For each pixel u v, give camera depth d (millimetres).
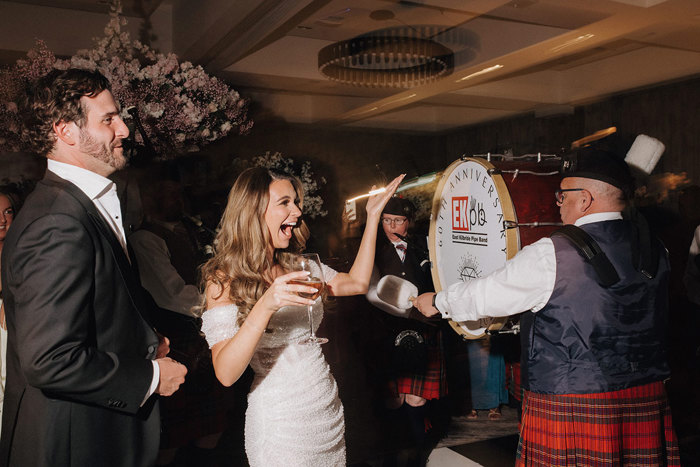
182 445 2602
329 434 1717
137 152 2615
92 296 1286
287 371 1667
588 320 1640
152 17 6621
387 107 9734
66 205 1263
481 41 6922
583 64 9312
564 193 1839
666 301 1751
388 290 2654
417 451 2877
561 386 1673
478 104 10008
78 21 6238
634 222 1775
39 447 1250
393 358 2967
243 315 1586
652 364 1705
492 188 2131
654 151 2162
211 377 2658
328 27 6898
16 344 1309
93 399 1246
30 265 1177
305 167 5664
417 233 3572
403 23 6566
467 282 1881
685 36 6258
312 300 1394
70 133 1352
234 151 10227
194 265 2709
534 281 1688
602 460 1625
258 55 7395
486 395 3594
